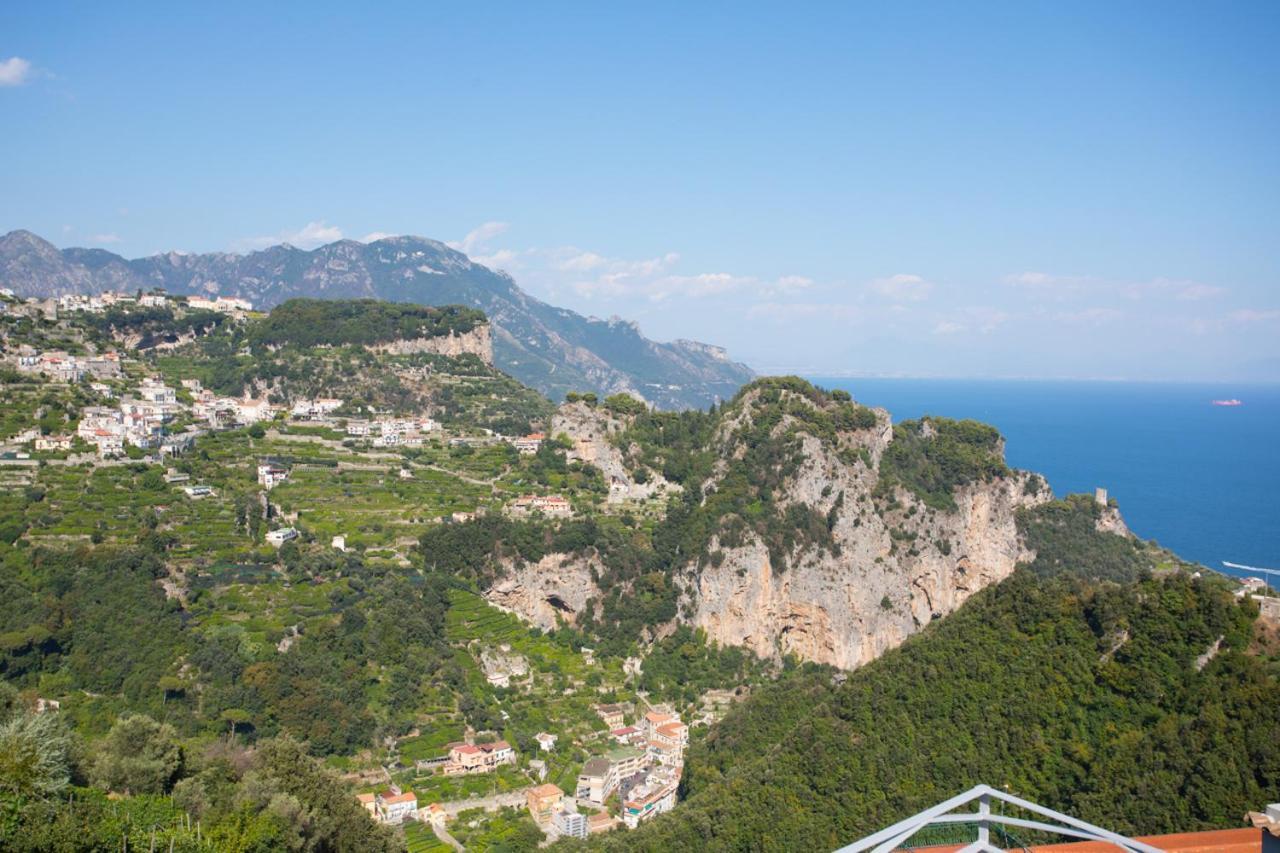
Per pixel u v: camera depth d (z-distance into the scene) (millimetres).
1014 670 134500
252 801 107750
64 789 94562
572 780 171375
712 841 134000
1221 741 111312
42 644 167500
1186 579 131125
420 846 146500
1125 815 110250
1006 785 122062
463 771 168625
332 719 169375
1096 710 124562
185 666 169875
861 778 131875
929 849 77688
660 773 177875
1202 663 121750
